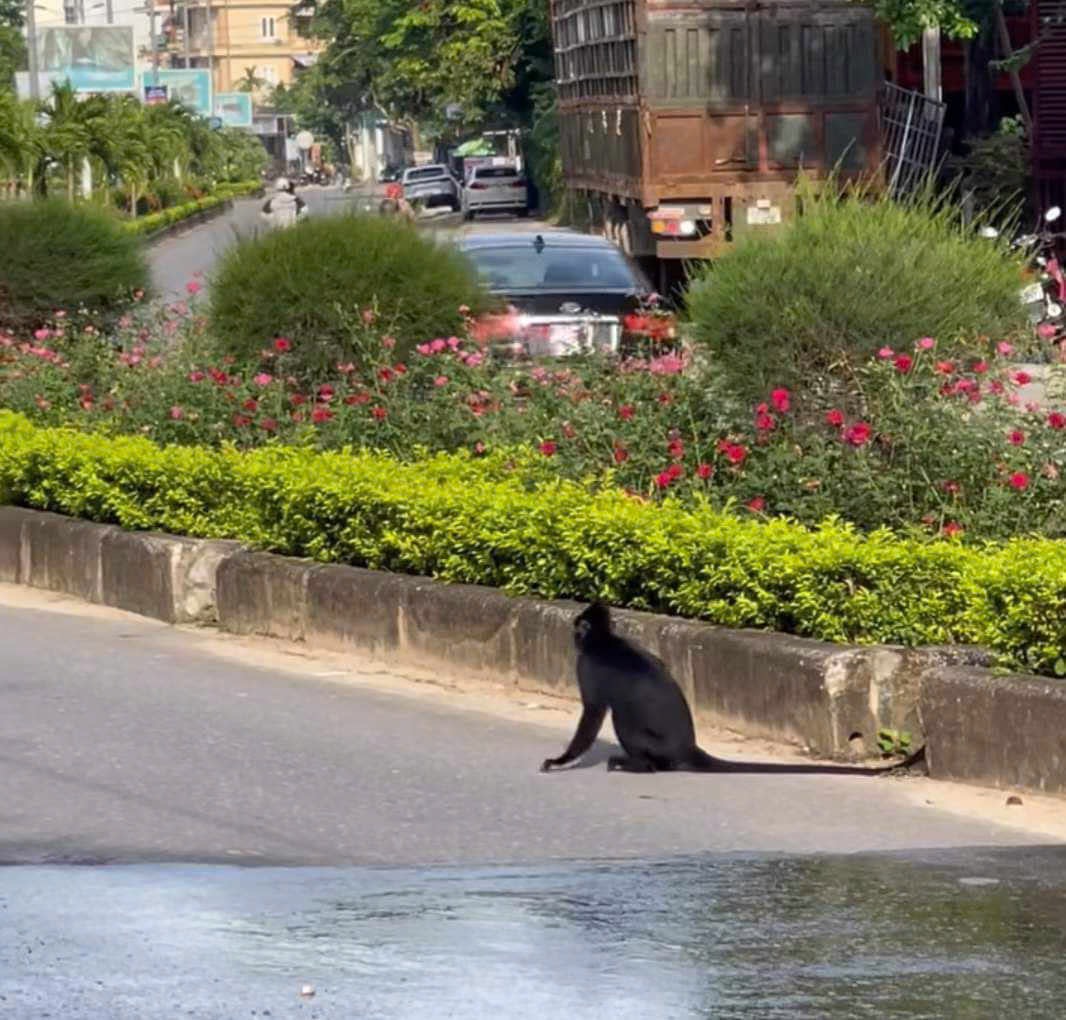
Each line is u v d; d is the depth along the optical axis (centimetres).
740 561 2423
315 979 1508
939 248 3064
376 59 18088
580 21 7481
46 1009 1447
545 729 2444
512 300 4656
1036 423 2800
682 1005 1453
